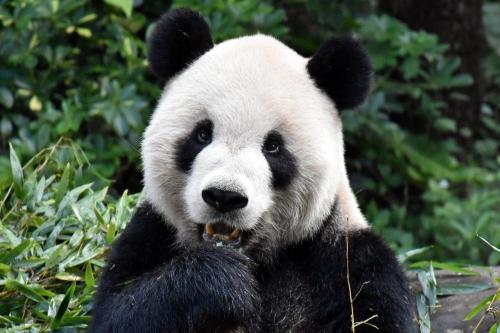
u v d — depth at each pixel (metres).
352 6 18.58
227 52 9.02
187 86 8.91
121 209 10.74
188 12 9.42
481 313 10.30
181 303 8.41
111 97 15.34
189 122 8.77
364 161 18.09
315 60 9.18
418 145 18.61
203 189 8.23
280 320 9.17
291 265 9.30
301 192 8.88
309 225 9.06
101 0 16.23
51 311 9.44
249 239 9.07
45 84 15.74
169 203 9.04
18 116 15.45
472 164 20.05
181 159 8.81
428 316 10.11
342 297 8.96
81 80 15.90
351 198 9.42
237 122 8.55
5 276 9.72
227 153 8.45
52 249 10.15
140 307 8.48
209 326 8.55
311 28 18.03
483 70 22.36
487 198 18.30
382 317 8.75
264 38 9.38
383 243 9.17
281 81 8.83
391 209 18.50
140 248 9.15
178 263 8.59
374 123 17.33
